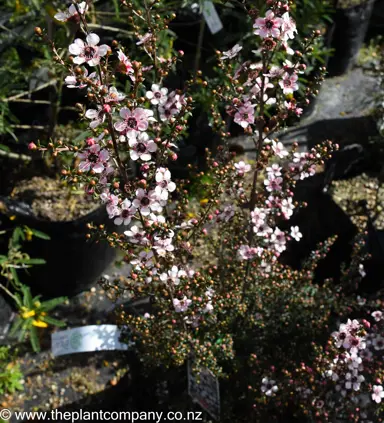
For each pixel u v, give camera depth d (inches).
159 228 19.6
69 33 27.4
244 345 24.6
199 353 22.7
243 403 24.4
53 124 30.2
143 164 19.1
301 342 25.1
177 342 22.7
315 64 38.4
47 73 32.4
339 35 42.3
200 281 21.5
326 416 22.3
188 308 22.2
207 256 29.9
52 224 27.8
